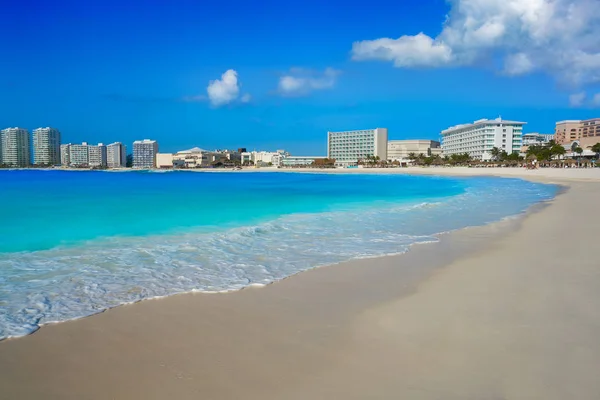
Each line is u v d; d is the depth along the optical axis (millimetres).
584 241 10789
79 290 6766
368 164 169750
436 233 12438
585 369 4051
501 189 35406
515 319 5402
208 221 15320
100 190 35312
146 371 4137
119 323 5398
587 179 49844
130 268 8188
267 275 7770
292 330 5160
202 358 4406
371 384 3859
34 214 17328
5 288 6840
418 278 7578
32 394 3742
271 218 16125
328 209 19578
